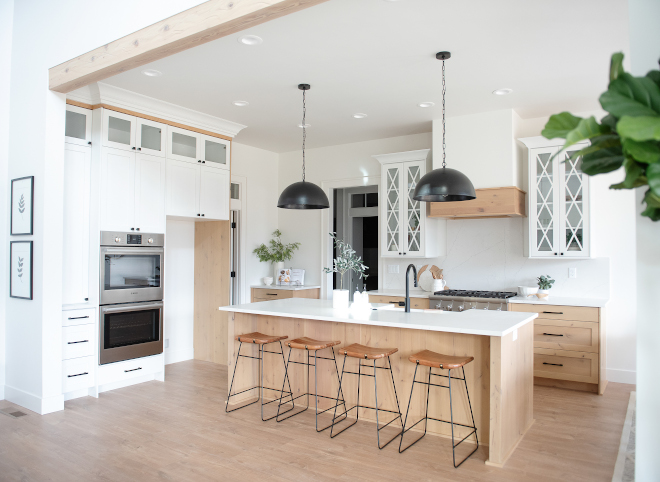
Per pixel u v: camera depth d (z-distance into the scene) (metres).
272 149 7.02
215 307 5.93
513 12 3.07
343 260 4.06
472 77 4.18
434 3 2.96
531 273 5.33
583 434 3.50
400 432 3.55
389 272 6.26
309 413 3.99
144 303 4.80
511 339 3.23
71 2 3.79
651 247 1.91
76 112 4.43
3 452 3.20
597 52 3.67
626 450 3.21
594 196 5.00
